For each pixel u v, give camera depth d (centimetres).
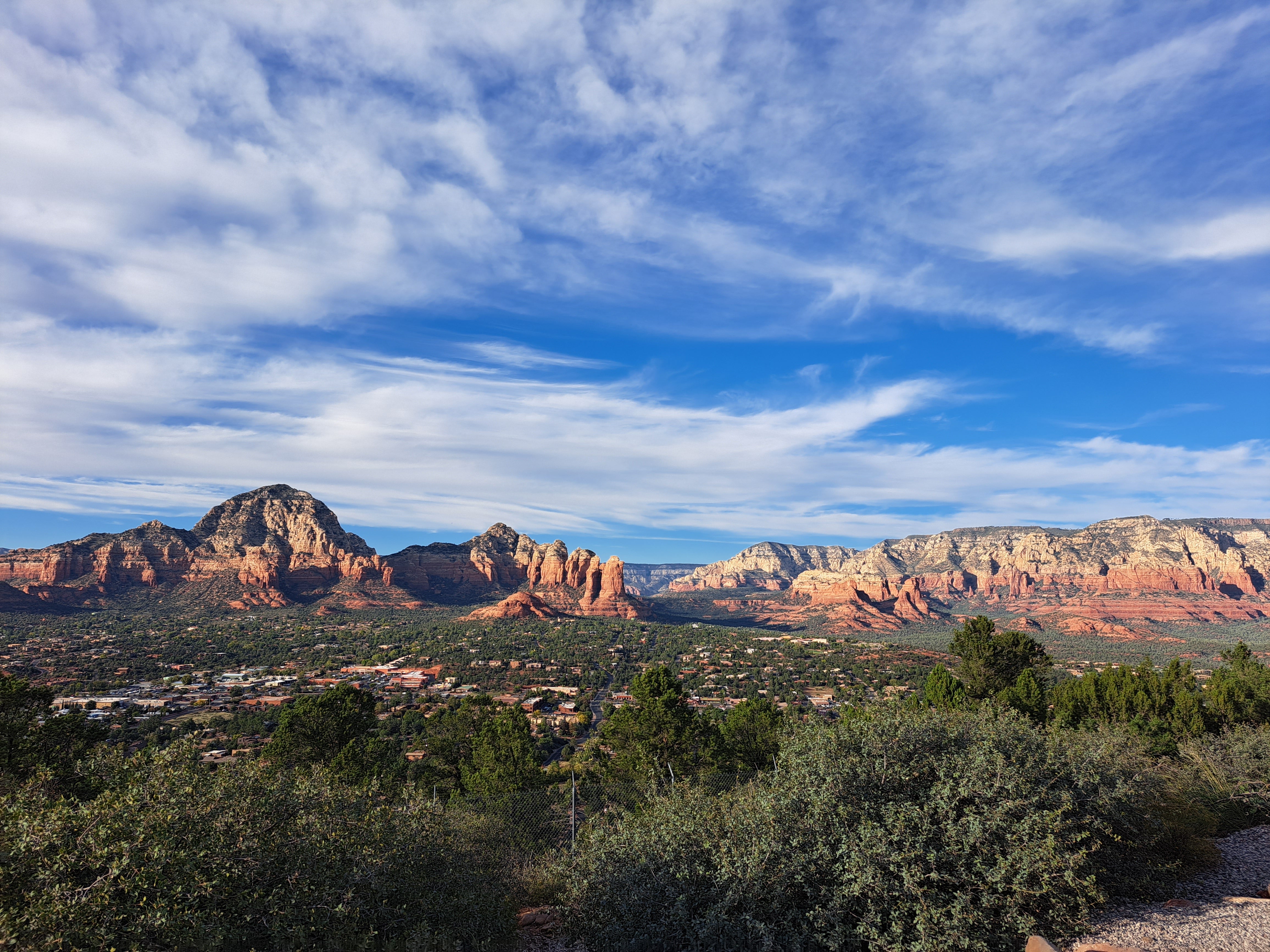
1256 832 1321
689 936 837
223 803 820
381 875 872
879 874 830
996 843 859
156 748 902
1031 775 939
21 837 711
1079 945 803
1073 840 878
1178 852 1094
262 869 790
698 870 886
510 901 1098
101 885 683
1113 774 1016
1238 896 977
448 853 1009
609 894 913
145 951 674
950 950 792
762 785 1088
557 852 1280
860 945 832
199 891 712
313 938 782
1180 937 803
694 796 1066
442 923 895
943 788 899
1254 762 1576
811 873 866
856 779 955
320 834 864
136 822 734
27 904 683
